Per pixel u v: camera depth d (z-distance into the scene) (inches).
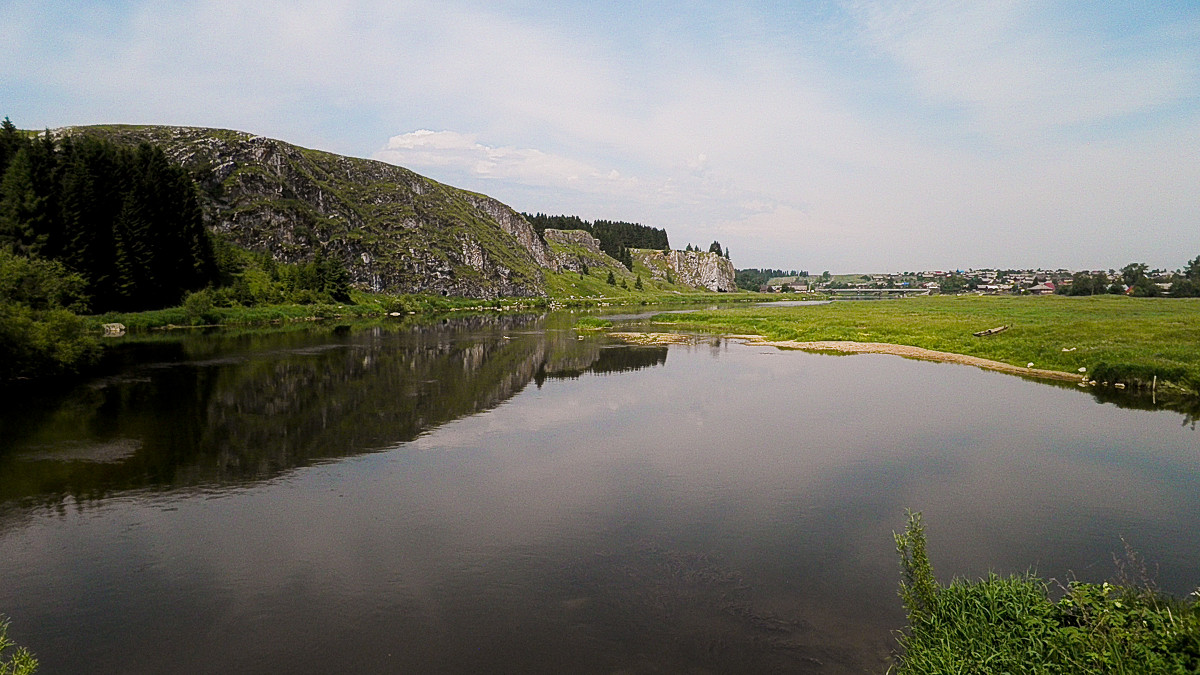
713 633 414.3
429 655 398.6
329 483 745.6
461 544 569.6
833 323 2810.0
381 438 953.5
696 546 558.6
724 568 513.0
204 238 3764.8
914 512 633.0
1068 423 1004.6
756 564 520.1
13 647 414.3
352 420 1072.2
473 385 1433.3
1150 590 363.6
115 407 1154.0
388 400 1248.8
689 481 742.5
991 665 319.3
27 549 565.3
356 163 7081.7
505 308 5866.1
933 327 2425.0
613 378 1539.1
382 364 1761.8
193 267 3582.7
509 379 1520.7
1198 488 693.3
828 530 591.5
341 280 4690.0
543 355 2017.7
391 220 6407.5
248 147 5196.9
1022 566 505.7
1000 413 1085.8
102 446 898.1
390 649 406.6
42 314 1482.5
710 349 2186.3
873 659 379.2
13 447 889.5
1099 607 336.5
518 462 826.8
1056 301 4315.9
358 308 4397.1
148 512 653.9
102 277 2834.6
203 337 2493.8
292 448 895.1
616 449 885.8
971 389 1323.8
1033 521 603.8
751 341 2460.6
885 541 563.5
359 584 496.1
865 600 455.8
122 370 1581.0
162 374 1524.4
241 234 4707.2
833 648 392.8
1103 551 533.0
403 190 6993.1
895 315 3176.7
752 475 761.6
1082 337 1786.4
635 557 537.6
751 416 1087.6
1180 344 1565.0
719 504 665.0
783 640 403.5
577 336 2723.9
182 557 548.1
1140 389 1279.5
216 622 443.2
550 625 430.0
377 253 5777.6
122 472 783.1
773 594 467.5
